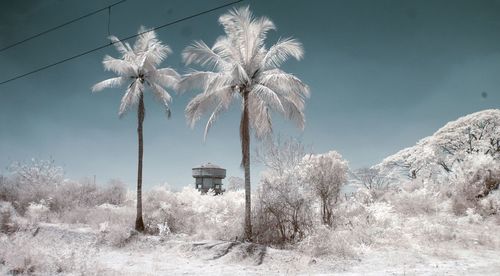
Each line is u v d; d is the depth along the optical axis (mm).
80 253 11055
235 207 22172
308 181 18406
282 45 15930
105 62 19062
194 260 13375
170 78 19969
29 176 30438
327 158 18844
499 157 34406
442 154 32469
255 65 16312
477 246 14039
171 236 17625
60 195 27156
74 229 18531
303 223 15711
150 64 19938
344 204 20578
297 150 21469
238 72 14297
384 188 28531
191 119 16281
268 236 15789
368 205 21469
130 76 19828
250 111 16406
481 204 20953
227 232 16594
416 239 15102
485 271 9656
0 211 20984
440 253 12695
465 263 11203
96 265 10359
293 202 15898
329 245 13281
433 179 28578
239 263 12797
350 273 10422
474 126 36844
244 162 15883
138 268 11641
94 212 22781
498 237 15477
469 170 23406
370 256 12688
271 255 13062
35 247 11359
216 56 16125
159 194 28125
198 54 15930
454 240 14836
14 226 19281
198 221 21141
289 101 16172
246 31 16156
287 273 10844
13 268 9516
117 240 16375
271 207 15984
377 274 9906
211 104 16078
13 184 29531
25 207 25047
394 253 12969
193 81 15875
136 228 18547
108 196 30453
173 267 12039
